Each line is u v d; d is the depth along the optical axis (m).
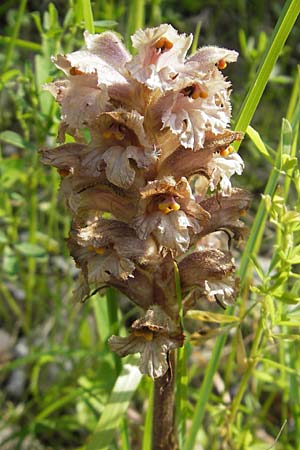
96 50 0.25
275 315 0.31
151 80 0.24
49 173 0.47
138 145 0.25
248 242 0.32
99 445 0.31
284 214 0.29
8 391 0.44
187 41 0.25
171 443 0.30
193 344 0.31
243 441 0.34
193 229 0.25
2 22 0.64
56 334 0.46
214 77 0.25
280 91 0.57
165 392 0.29
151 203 0.25
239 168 0.26
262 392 0.43
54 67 0.35
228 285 0.27
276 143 0.55
